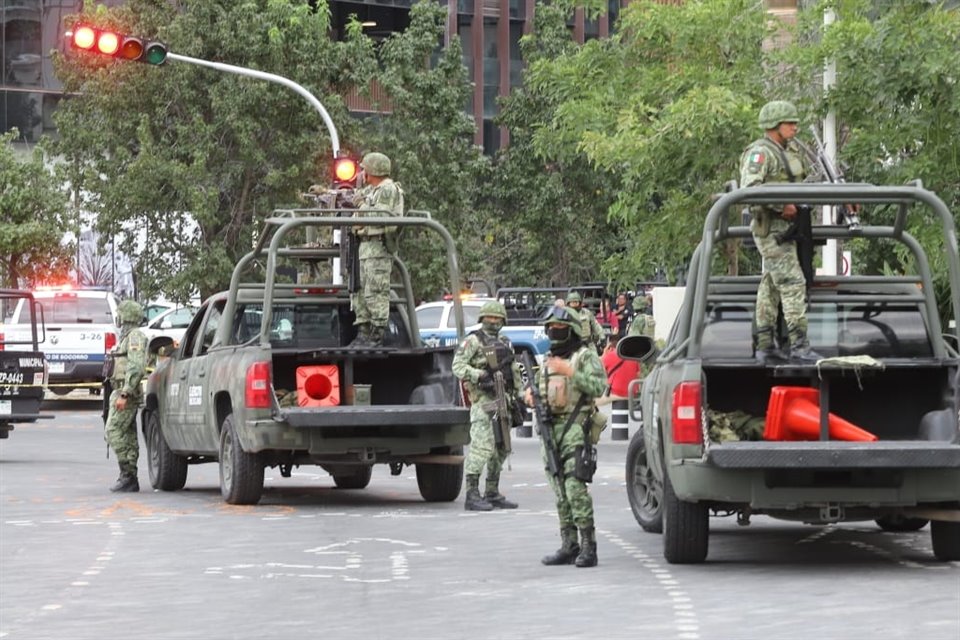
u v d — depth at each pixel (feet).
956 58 212.23
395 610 94.17
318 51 404.16
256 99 390.63
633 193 240.32
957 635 83.46
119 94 389.60
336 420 149.28
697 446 105.50
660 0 287.28
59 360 336.08
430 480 160.15
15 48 562.66
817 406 108.68
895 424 115.55
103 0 558.97
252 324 164.76
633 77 250.16
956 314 109.29
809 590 99.30
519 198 508.94
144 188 382.42
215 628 89.10
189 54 389.19
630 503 134.31
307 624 89.92
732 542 125.49
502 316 150.20
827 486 105.29
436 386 161.79
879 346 117.29
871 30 216.74
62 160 553.64
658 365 118.73
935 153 217.97
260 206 396.78
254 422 150.00
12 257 458.50
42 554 121.49
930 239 215.10
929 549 120.57
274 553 120.67
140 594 101.65
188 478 194.90
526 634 85.66
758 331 114.52
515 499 162.30
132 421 174.09
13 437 264.72
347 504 159.43
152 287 389.80
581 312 250.37
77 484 184.44
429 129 451.94
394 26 650.02
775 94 235.40
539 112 503.20
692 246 240.94
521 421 151.02
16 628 89.97
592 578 105.91
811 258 113.50
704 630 85.97
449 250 158.81
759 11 243.19
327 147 400.47
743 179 115.75
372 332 161.68
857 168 226.17
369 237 162.09
